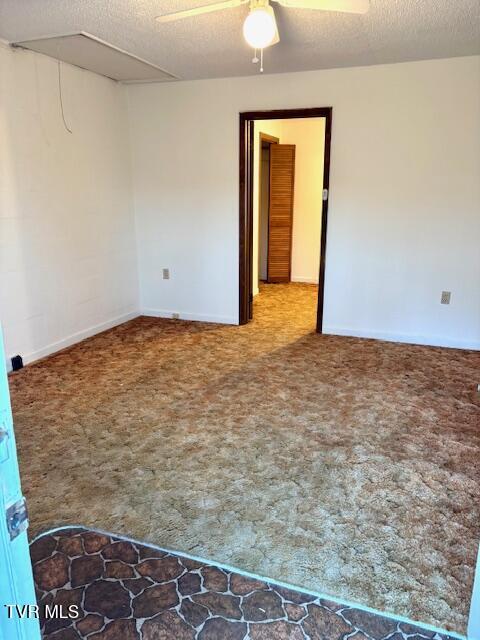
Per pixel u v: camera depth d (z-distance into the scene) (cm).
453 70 369
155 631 147
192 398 311
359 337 445
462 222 394
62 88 379
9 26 291
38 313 378
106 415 287
